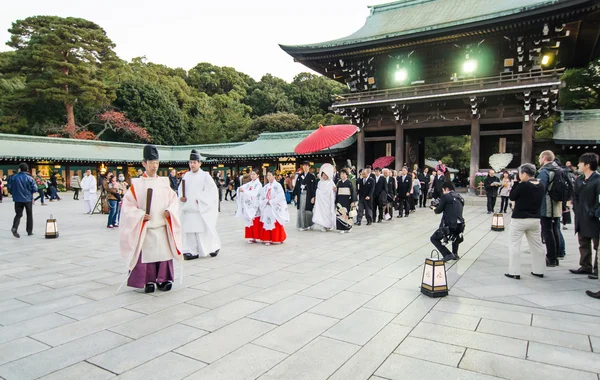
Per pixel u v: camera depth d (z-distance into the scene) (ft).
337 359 11.47
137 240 17.26
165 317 14.94
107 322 14.46
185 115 209.56
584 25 78.54
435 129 95.96
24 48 152.46
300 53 91.20
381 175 43.98
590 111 81.00
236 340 12.82
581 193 20.51
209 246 25.66
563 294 17.57
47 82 146.61
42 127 153.38
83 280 20.47
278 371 10.77
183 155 140.77
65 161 114.11
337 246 29.91
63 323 14.37
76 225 43.88
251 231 31.55
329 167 37.42
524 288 18.56
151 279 18.17
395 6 106.83
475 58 79.66
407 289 18.52
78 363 11.28
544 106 74.84
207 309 15.81
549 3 64.28
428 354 11.76
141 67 216.74
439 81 85.35
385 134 95.61
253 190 31.09
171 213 18.19
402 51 86.74
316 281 19.97
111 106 170.40
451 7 94.79
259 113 233.76
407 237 34.06
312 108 228.63
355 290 18.37
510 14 67.82
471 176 78.38
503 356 11.58
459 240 24.21
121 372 10.75
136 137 177.17
